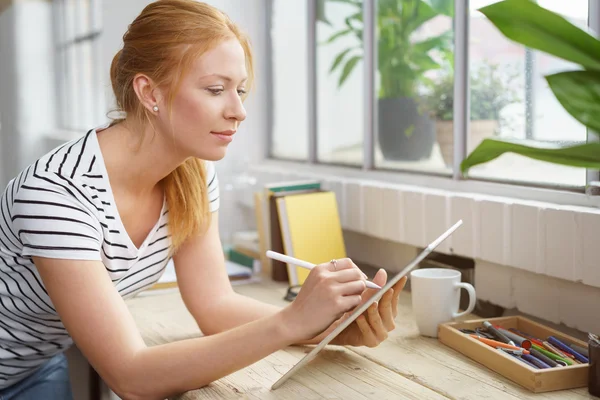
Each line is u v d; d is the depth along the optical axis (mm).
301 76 2260
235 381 1045
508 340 1129
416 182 1717
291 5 2297
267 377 1060
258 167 2402
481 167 1548
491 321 1223
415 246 1632
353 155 2016
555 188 1349
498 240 1350
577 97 814
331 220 1709
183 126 1059
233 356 986
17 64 2562
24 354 1289
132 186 1151
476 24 1527
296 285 1622
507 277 1384
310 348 1199
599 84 801
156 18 1052
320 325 977
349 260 1044
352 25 1977
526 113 1403
